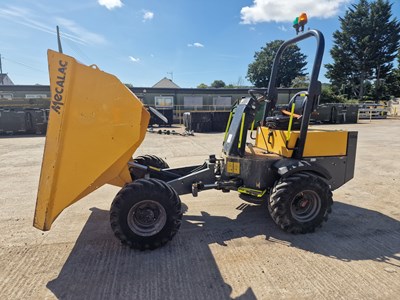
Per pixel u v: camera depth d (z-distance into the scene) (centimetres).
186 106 2722
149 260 278
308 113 331
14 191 514
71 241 319
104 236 331
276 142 367
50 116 255
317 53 324
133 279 248
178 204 295
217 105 2772
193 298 223
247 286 238
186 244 309
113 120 276
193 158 799
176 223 295
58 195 262
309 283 241
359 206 427
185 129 1775
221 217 384
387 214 396
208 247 303
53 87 253
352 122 2070
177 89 2683
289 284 240
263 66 4828
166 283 242
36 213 260
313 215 329
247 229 346
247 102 346
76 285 240
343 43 4000
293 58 4744
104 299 223
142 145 1071
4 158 838
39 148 1035
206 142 1157
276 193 318
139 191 284
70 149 262
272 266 267
